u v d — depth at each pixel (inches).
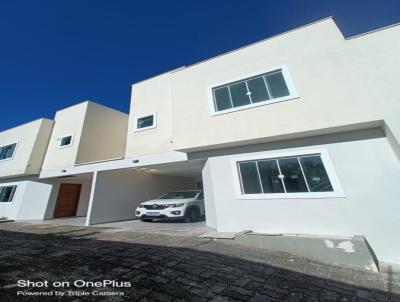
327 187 220.5
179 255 171.6
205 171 314.0
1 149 618.8
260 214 243.6
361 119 205.2
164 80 409.4
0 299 95.3
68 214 558.9
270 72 268.4
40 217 504.4
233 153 279.7
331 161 225.1
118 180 445.4
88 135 495.8
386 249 187.2
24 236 271.9
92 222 379.9
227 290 117.0
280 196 239.0
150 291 110.0
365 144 217.0
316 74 239.6
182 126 301.7
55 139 533.3
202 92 304.8
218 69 305.4
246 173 267.3
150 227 322.0
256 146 268.1
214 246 204.8
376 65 214.5
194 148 290.7
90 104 517.7
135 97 434.6
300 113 233.3
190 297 106.5
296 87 244.4
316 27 257.4
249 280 132.3
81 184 601.6
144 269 138.9
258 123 251.9
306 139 243.9
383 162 206.5
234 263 161.2
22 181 562.6
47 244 210.2
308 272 153.7
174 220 375.9
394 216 191.8
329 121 217.6
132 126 408.8
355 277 148.3
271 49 276.4
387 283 139.3
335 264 173.5
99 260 154.8
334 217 210.2
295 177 238.4
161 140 362.9
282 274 146.6
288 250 194.7
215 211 269.1
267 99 257.6
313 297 115.9
